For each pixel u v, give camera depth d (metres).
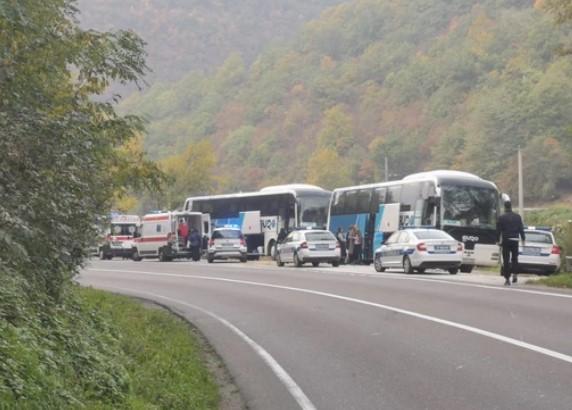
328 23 186.12
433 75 146.00
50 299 12.44
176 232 60.75
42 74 11.40
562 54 30.86
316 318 20.05
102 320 14.65
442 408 10.59
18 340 8.91
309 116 157.75
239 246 55.69
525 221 83.81
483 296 23.08
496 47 141.50
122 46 12.65
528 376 12.20
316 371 13.48
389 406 10.86
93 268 47.19
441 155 125.75
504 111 118.06
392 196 49.62
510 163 114.94
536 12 145.00
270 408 11.10
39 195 11.38
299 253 45.81
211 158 95.81
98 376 10.08
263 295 26.73
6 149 10.81
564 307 19.92
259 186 146.25
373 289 26.66
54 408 8.20
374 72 163.62
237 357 15.19
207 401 11.34
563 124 114.31
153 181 15.12
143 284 33.91
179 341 16.22
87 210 12.88
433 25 172.50
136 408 9.66
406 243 36.44
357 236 51.34
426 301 22.38
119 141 13.52
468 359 13.72
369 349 15.22
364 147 143.00
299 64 175.88
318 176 122.81
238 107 171.75
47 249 12.02
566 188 112.94
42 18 11.01
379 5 183.50
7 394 7.60
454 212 44.69
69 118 11.66
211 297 27.12
